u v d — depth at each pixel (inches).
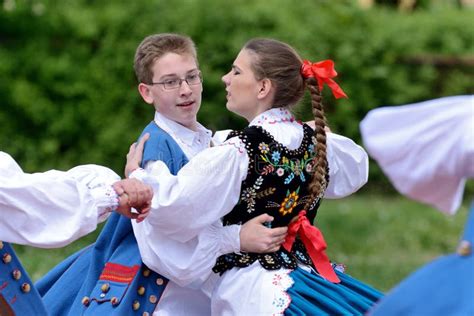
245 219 374.6
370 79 992.2
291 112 396.8
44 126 903.7
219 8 924.0
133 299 374.0
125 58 901.8
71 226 337.4
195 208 358.9
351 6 1000.9
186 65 390.6
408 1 1268.5
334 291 372.5
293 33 936.9
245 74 384.5
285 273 368.2
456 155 283.9
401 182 294.4
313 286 368.8
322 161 382.6
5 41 895.1
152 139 383.9
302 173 380.8
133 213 353.1
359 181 411.5
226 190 363.6
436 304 278.1
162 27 908.0
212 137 419.5
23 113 895.7
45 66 890.7
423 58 1010.1
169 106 390.6
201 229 364.5
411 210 924.0
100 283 382.3
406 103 1002.1
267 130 375.6
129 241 390.0
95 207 343.0
